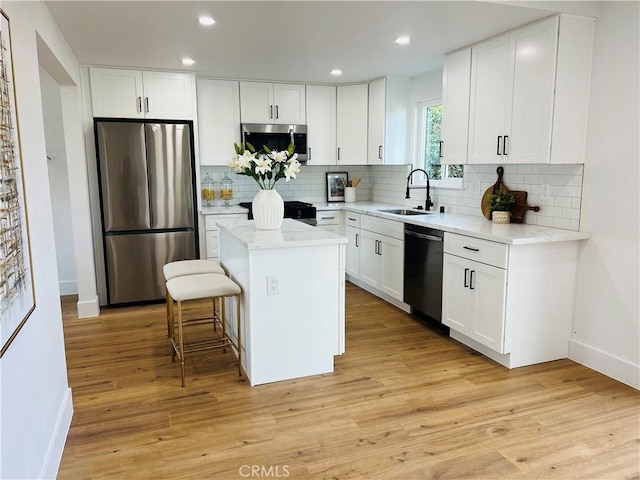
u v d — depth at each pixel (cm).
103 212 449
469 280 341
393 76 508
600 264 311
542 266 315
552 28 301
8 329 150
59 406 236
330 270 306
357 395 286
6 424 150
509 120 340
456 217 422
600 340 314
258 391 291
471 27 329
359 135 552
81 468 217
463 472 213
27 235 183
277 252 291
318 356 312
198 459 224
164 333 393
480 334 333
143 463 221
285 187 588
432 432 245
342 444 235
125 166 448
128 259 462
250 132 522
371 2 280
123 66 451
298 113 547
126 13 297
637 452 227
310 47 384
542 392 288
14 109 176
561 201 336
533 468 216
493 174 405
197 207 493
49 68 348
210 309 457
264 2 279
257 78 518
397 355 346
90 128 452
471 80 376
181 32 341
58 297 251
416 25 324
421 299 407
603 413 262
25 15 216
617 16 293
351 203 589
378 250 477
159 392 290
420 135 519
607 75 301
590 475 211
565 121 310
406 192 515
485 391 289
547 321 325
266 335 297
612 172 300
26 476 172
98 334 392
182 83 475
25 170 196
